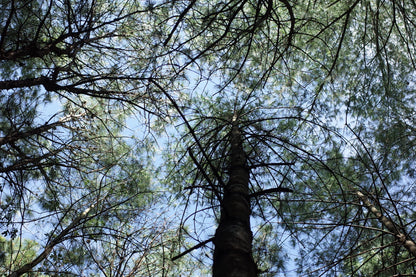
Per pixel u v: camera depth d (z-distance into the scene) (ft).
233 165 11.66
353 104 19.10
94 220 18.44
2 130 19.22
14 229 16.25
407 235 13.02
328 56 20.65
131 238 16.49
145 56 19.56
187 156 19.31
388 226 13.98
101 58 22.24
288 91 20.36
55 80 18.10
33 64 22.02
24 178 19.11
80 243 16.96
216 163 15.40
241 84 18.71
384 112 19.51
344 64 19.30
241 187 10.06
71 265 16.19
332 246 17.71
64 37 18.53
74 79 21.86
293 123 19.22
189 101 19.92
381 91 18.48
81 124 20.86
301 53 20.62
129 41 21.36
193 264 18.29
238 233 7.93
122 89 20.66
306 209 18.40
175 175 19.88
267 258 15.72
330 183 18.95
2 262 18.04
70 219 18.84
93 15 19.95
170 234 17.35
